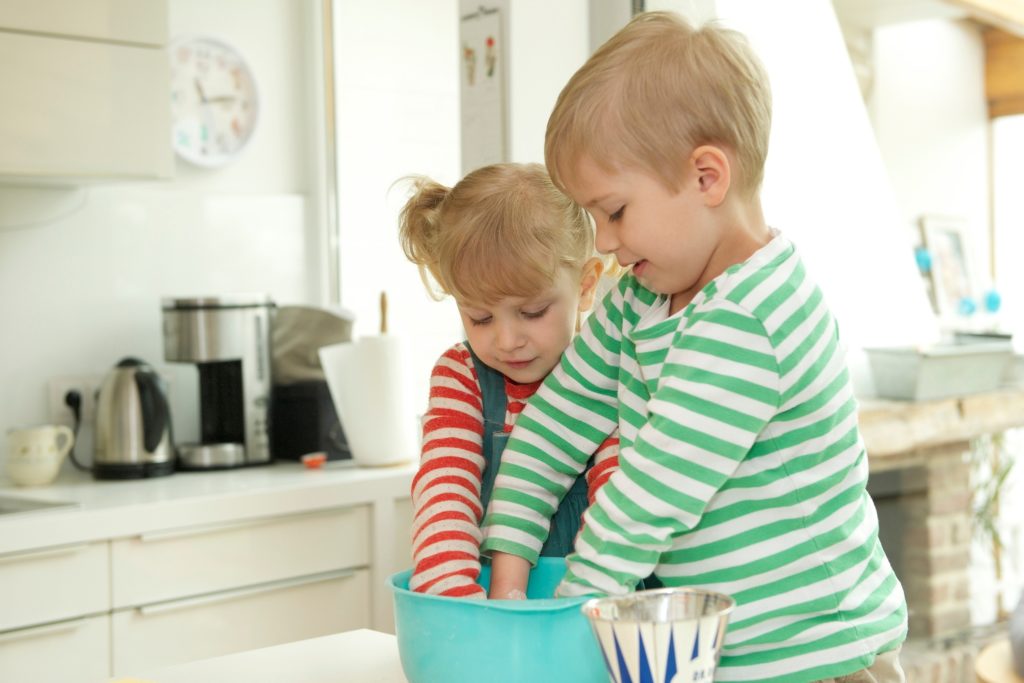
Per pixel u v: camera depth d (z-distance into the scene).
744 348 0.77
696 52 0.78
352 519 2.26
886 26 3.18
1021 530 3.19
